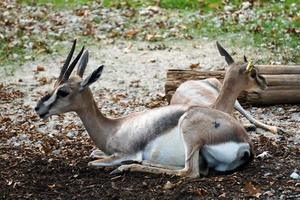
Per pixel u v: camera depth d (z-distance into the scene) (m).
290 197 10.38
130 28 23.34
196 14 24.28
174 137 11.28
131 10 25.30
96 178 11.46
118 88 17.98
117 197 10.57
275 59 19.30
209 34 22.05
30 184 11.34
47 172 11.88
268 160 12.12
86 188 11.02
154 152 11.44
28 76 19.30
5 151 13.50
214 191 10.52
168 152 11.34
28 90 18.11
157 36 22.20
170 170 11.20
